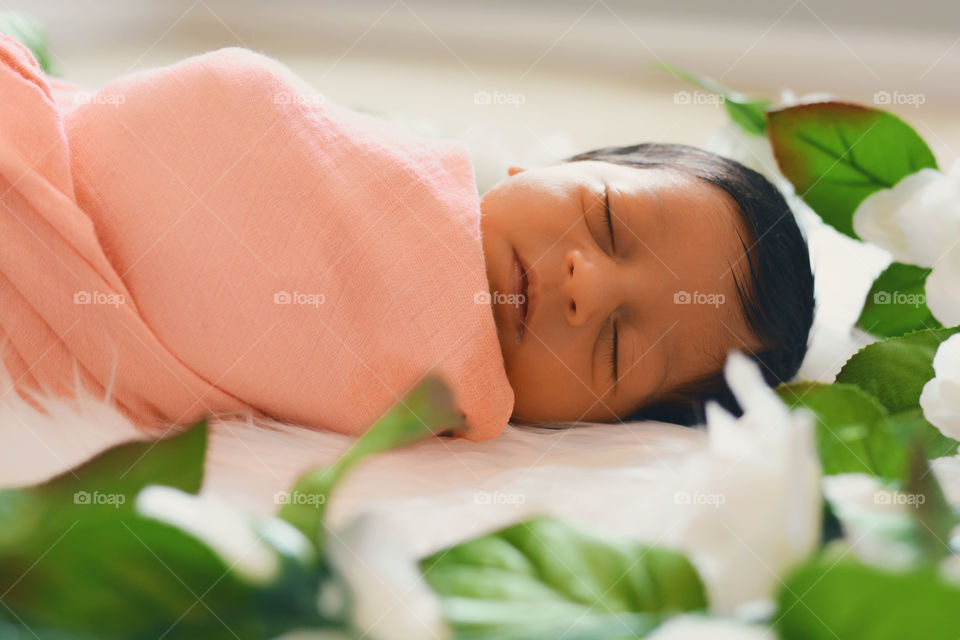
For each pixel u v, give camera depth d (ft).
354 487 2.16
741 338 3.25
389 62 9.09
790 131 2.39
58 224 2.48
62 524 0.65
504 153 4.24
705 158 3.58
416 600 0.69
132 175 2.70
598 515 1.73
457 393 2.70
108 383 2.59
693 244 3.16
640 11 10.13
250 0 10.01
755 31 10.02
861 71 9.45
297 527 0.72
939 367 1.64
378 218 2.80
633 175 3.25
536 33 10.22
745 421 0.89
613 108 8.05
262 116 2.83
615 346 3.04
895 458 1.10
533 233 3.05
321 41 9.57
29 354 2.52
